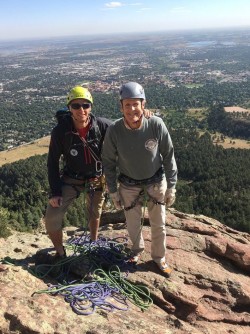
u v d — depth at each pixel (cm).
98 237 738
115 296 556
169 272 630
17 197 5084
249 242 821
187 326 536
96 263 627
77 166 584
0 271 525
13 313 436
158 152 557
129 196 591
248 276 722
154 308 565
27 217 3014
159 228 612
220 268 694
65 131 554
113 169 577
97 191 630
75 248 668
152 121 529
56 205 571
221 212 4316
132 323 493
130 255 654
